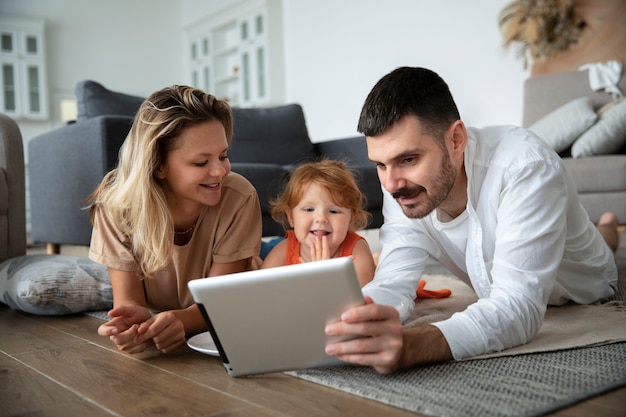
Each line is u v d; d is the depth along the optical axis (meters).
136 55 7.87
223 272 1.46
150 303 1.58
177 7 8.27
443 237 1.45
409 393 0.92
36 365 1.20
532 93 4.14
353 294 0.93
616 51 4.17
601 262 1.64
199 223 1.45
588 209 3.23
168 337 1.20
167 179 1.33
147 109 1.29
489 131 1.32
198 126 1.27
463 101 5.09
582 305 1.60
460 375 1.00
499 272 1.16
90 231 2.67
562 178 1.22
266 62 6.91
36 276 1.74
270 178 2.90
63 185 2.86
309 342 1.00
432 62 5.31
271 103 6.97
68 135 2.76
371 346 0.96
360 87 6.04
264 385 1.01
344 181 1.57
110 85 7.65
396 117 1.06
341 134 6.32
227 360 1.04
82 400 0.97
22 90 6.83
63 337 1.47
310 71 6.64
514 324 1.10
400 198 1.13
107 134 2.52
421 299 1.80
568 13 4.34
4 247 2.32
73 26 7.36
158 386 1.03
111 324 1.16
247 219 1.47
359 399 0.92
